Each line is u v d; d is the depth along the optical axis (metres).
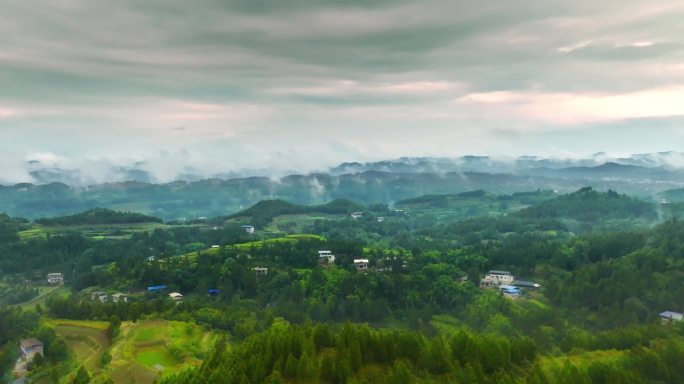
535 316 179.12
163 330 167.25
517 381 106.12
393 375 97.50
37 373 142.88
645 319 172.00
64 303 193.38
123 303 196.62
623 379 101.12
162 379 114.50
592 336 135.12
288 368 100.44
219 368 100.19
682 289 181.75
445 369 105.19
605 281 196.75
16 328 168.38
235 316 185.50
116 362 142.38
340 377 97.94
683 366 108.75
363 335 110.69
